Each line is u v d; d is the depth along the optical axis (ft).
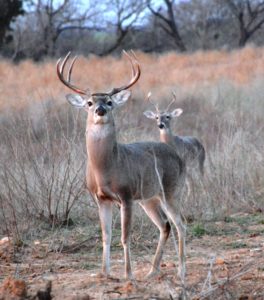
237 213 119.75
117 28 502.79
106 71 347.77
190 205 115.96
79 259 95.76
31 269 90.27
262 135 160.15
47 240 104.06
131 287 77.61
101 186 87.56
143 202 93.20
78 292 77.20
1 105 220.02
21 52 458.09
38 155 125.18
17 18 471.62
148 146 92.94
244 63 360.07
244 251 96.53
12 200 110.93
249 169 130.72
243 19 517.96
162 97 247.70
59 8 478.59
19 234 103.14
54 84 288.10
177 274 84.99
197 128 197.47
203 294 70.49
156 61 404.98
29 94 240.94
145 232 106.22
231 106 211.82
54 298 73.82
